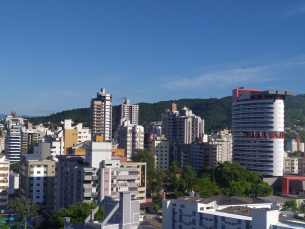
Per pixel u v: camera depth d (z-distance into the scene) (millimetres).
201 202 139125
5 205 185500
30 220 171125
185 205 141375
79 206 150500
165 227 146375
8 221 163250
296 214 171125
